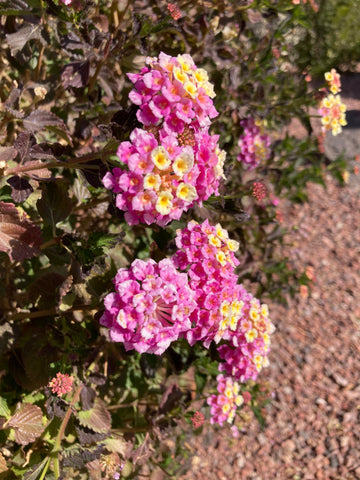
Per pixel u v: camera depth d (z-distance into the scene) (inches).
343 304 18.3
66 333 8.3
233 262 7.8
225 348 9.5
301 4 12.5
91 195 9.3
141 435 10.7
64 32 8.7
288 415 15.2
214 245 7.4
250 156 12.4
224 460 13.8
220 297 7.4
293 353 16.6
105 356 9.4
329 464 14.3
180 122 6.5
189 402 10.6
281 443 14.5
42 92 7.9
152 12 10.2
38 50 9.9
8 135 9.3
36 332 8.3
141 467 11.5
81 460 7.9
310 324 17.5
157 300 6.8
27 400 9.0
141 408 11.1
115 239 7.5
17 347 8.7
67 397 8.7
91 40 8.5
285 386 15.8
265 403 14.5
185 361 10.6
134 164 6.2
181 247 7.6
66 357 8.3
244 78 11.5
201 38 10.2
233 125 12.3
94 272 8.1
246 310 9.3
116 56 9.0
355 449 14.7
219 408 10.7
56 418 8.8
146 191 6.2
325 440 14.8
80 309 8.1
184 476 13.1
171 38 10.4
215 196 7.6
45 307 8.2
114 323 6.5
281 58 13.9
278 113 13.1
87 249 7.5
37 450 8.8
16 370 8.6
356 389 16.0
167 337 6.6
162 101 6.5
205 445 14.0
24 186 7.2
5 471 8.4
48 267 9.5
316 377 16.1
